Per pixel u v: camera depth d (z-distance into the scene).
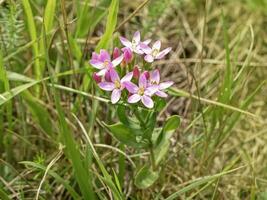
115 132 0.13
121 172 0.14
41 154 0.14
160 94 0.12
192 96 0.15
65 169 0.14
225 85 0.15
